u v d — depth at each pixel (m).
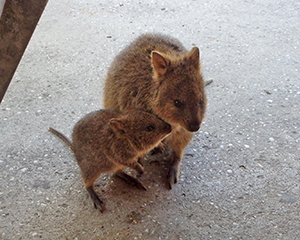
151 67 0.86
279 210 0.84
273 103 1.09
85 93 1.12
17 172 0.91
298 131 1.01
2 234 0.80
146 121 0.82
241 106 1.08
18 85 1.14
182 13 1.51
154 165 0.93
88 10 1.53
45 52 1.28
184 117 0.82
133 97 0.87
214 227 0.81
